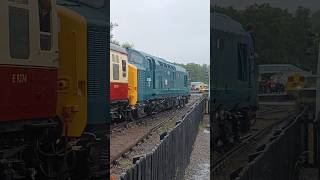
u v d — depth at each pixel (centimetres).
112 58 2102
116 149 1485
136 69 2683
